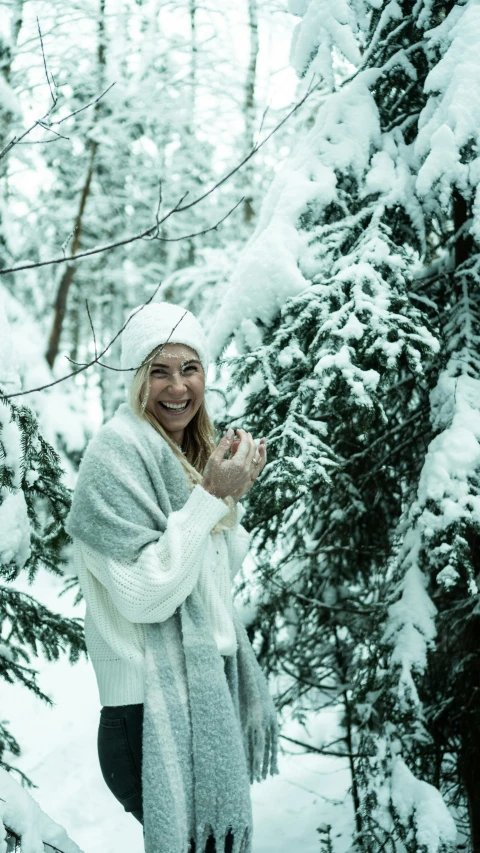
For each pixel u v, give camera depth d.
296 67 3.27
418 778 2.99
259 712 1.94
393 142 3.15
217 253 6.54
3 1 7.42
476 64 2.81
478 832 3.13
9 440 2.30
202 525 1.70
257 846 4.09
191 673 1.73
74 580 3.17
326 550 3.67
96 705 5.91
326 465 2.72
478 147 2.75
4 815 2.02
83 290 10.02
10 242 6.22
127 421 1.85
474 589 2.65
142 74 8.09
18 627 3.02
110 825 4.50
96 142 8.32
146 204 8.79
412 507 2.94
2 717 5.72
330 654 4.04
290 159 3.26
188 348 1.90
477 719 3.07
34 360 6.30
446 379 3.04
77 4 7.50
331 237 3.03
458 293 3.27
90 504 1.72
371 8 3.20
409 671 2.91
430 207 3.04
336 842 3.96
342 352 2.70
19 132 6.80
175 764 1.68
